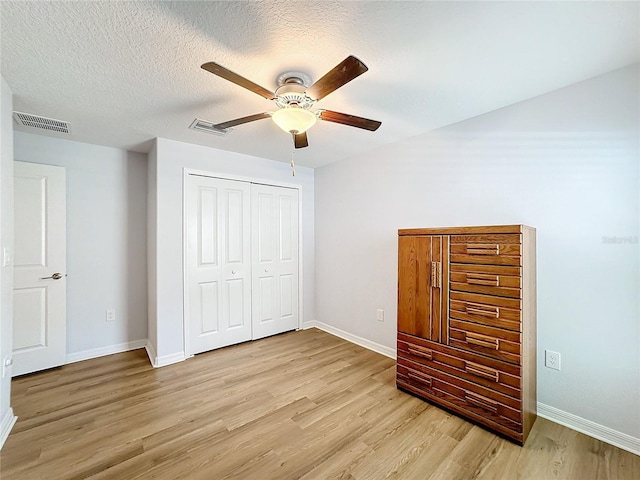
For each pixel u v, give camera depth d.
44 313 2.58
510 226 1.70
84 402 2.07
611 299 1.69
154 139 2.75
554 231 1.90
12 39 1.35
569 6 1.18
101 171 2.95
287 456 1.57
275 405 2.05
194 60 1.54
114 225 3.03
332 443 1.67
